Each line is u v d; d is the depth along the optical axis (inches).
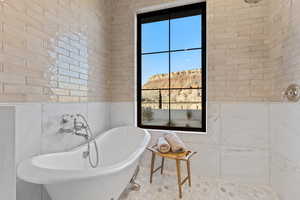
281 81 60.5
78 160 65.2
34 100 52.7
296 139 50.8
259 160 72.2
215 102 77.8
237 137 74.8
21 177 39.1
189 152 69.6
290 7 53.9
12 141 23.0
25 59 49.9
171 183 74.0
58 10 62.0
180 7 86.9
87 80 78.2
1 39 43.7
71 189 44.2
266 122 71.1
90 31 80.2
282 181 59.9
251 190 68.1
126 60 93.9
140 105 95.3
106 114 93.3
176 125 91.0
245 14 73.6
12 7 46.3
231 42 75.4
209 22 78.5
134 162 59.4
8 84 45.3
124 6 94.3
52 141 59.5
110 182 48.8
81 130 73.6
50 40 58.6
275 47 65.2
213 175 78.2
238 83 74.6
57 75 61.7
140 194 66.2
